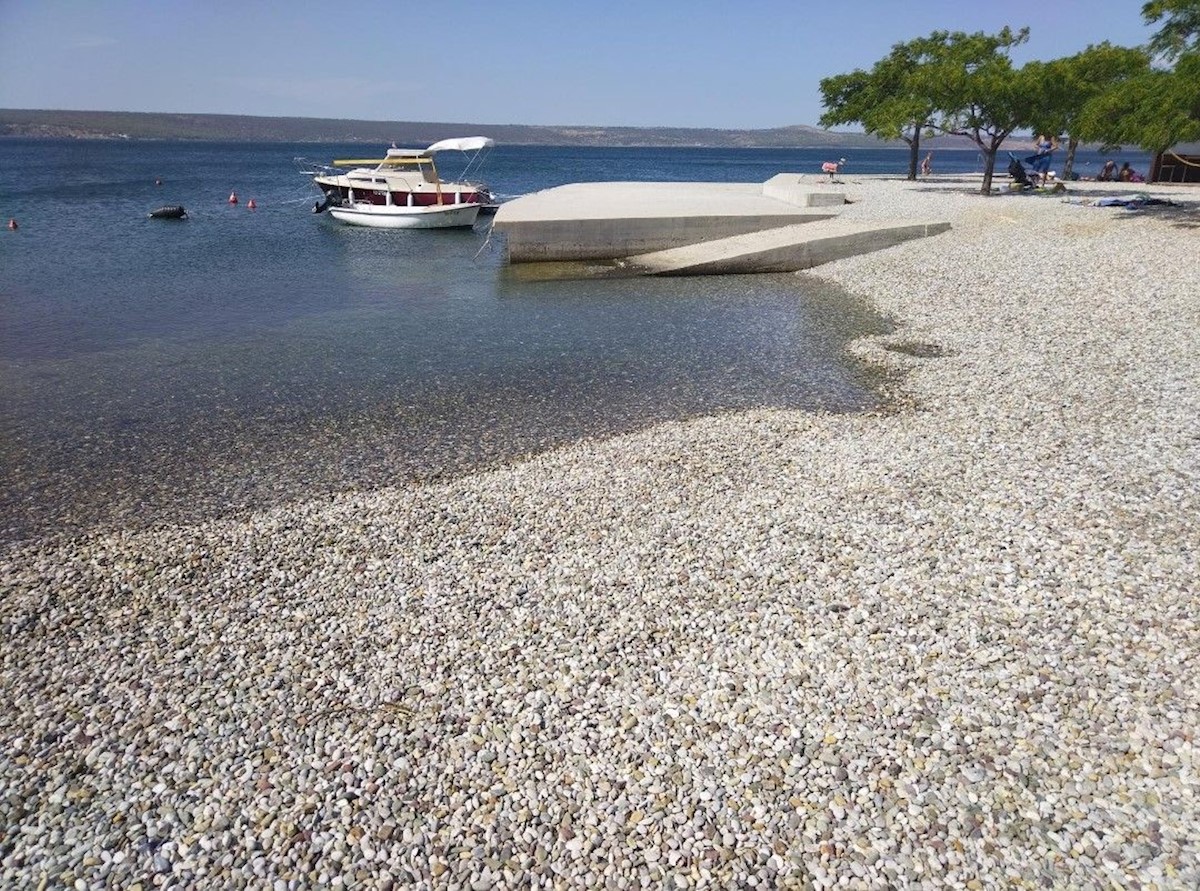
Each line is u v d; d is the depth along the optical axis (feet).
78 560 29.27
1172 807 16.92
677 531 29.91
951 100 120.06
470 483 35.29
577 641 23.43
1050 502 30.48
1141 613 23.34
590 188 144.36
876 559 27.17
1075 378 45.21
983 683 20.92
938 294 67.56
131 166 316.19
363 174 136.77
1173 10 79.51
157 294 77.71
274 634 24.31
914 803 17.38
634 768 18.65
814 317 64.90
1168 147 76.64
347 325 65.82
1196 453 34.19
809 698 20.71
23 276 85.61
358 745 19.58
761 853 16.37
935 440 37.96
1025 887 15.40
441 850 16.66
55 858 16.69
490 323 66.08
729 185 154.61
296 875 16.16
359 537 30.35
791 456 36.96
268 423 43.96
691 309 69.36
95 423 44.01
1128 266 67.82
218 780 18.62
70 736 20.17
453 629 24.26
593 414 44.78
